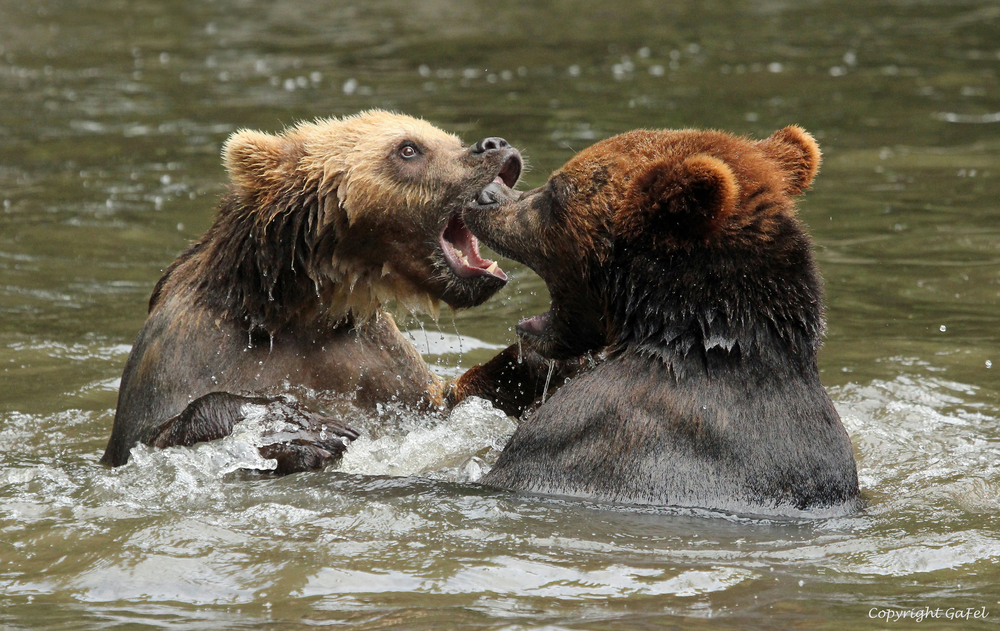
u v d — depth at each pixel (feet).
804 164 32.76
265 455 32.58
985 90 89.81
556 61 103.71
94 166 73.51
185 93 93.76
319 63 105.29
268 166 35.96
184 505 29.89
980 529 28.14
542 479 29.71
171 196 67.15
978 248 56.34
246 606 23.71
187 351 35.60
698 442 28.63
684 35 115.34
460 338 47.73
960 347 45.42
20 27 122.83
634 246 29.71
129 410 35.83
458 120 81.61
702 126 79.41
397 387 38.55
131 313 50.83
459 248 39.04
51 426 39.99
